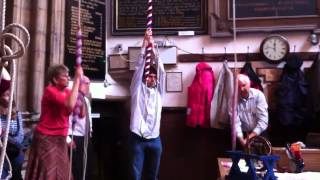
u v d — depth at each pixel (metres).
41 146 2.52
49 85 2.60
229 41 4.47
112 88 4.59
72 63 4.08
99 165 4.47
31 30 3.76
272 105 4.30
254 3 4.40
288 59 4.23
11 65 1.34
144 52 3.63
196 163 4.48
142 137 3.54
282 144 4.25
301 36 4.36
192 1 4.54
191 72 4.51
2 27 1.33
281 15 4.36
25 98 3.71
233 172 1.88
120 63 4.57
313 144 2.90
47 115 2.56
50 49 3.86
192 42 4.53
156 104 3.65
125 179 4.45
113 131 4.57
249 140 1.98
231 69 4.39
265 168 1.85
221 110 4.23
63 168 2.56
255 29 4.36
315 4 4.33
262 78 4.36
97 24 4.43
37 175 2.50
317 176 1.92
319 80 3.98
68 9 4.14
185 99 4.50
